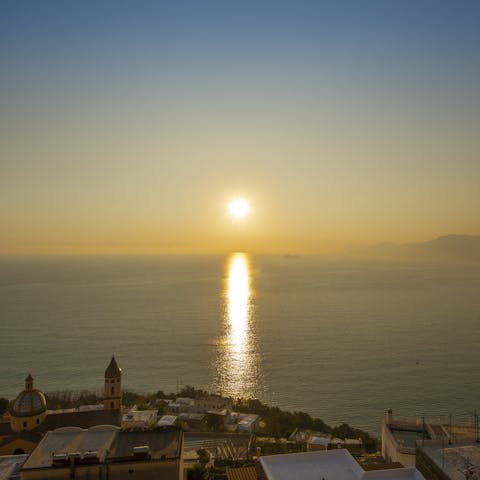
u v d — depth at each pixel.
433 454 56.78
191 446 117.00
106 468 62.06
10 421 92.69
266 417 150.50
